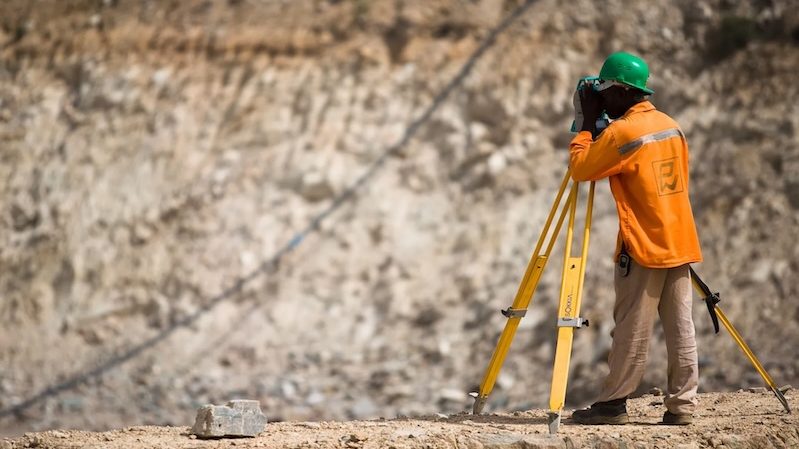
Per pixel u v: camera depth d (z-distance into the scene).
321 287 43.53
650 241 14.15
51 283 45.44
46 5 54.62
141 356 41.97
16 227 47.56
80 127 49.88
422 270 43.34
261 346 41.56
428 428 14.37
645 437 13.35
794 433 14.12
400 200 45.56
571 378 35.09
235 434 13.67
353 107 48.03
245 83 49.66
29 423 38.47
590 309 37.38
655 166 14.16
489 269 42.38
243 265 44.50
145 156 48.28
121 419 38.06
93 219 46.88
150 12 53.06
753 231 38.31
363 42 49.94
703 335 34.88
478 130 46.41
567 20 48.34
